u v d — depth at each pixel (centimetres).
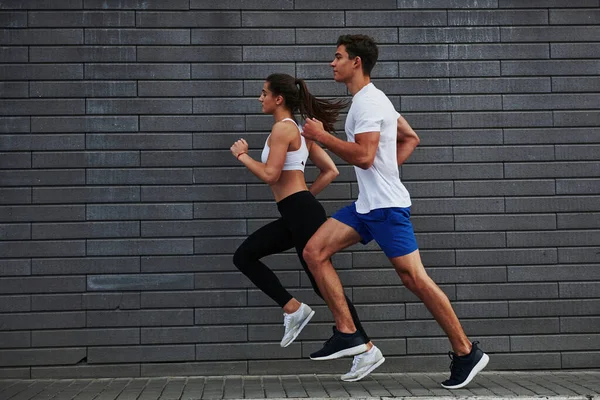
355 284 495
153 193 491
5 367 477
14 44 490
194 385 450
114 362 482
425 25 509
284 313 455
